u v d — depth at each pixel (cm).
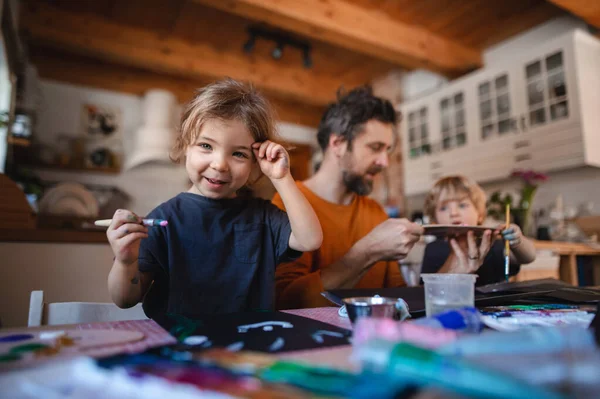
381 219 143
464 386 24
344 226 130
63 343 39
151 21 347
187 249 82
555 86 292
